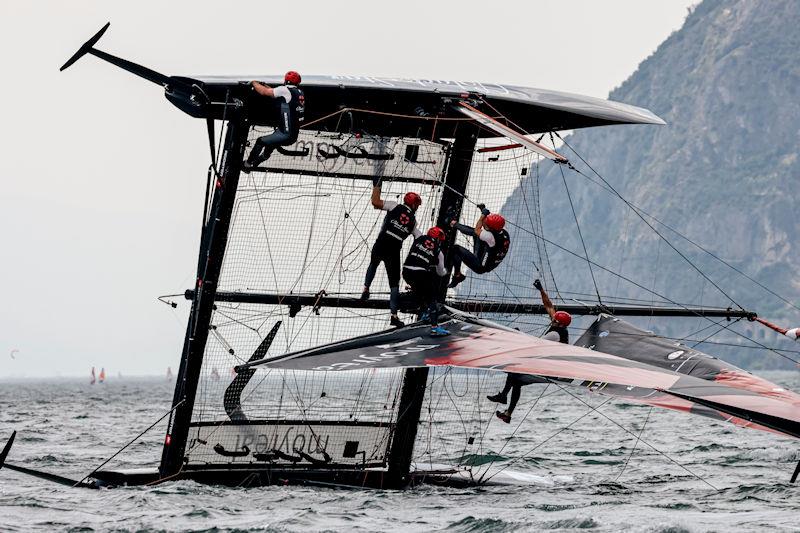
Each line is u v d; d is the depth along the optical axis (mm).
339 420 64688
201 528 48562
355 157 64250
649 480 70812
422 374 65312
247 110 58875
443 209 65750
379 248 61062
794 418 47875
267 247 62562
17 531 47656
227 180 59875
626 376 50469
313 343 63812
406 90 62938
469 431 102375
